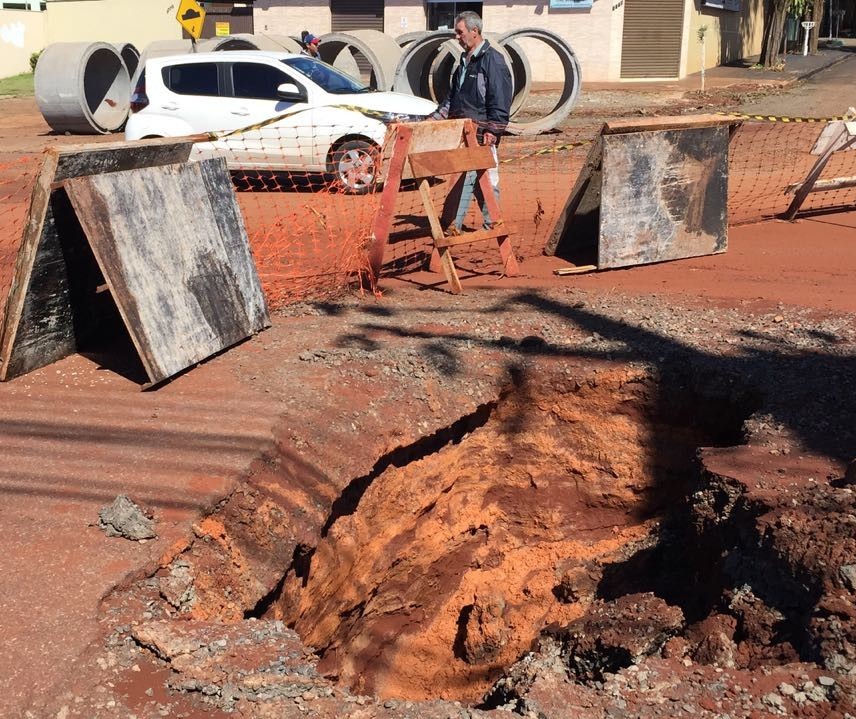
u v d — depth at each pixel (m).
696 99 21.67
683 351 6.34
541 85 25.12
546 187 12.28
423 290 7.81
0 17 31.52
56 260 5.71
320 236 9.50
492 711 3.49
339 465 5.32
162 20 30.19
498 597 6.84
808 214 10.48
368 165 11.51
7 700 3.30
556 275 8.19
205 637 3.71
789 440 5.19
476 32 8.01
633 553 6.34
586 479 6.68
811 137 15.86
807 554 4.08
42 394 5.54
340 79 12.55
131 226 5.50
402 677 6.87
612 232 8.11
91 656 3.54
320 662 6.09
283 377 5.87
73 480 4.66
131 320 5.42
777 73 27.73
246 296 6.50
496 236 8.01
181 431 5.14
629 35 25.95
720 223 8.67
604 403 6.36
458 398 6.09
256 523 4.75
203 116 12.27
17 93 27.52
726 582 4.39
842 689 3.47
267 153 12.09
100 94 19.80
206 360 6.09
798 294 7.50
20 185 12.65
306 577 5.29
